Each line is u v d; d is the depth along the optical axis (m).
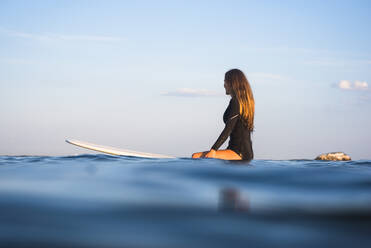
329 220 1.21
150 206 1.36
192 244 0.95
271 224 1.15
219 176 2.21
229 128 4.21
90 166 2.77
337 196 1.62
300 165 3.18
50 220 1.14
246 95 4.25
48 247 0.91
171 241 0.97
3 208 1.29
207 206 1.38
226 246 0.95
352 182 2.04
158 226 1.11
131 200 1.45
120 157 4.00
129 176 2.16
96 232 1.03
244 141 4.29
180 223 1.15
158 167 2.65
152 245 0.94
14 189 1.66
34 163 3.13
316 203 1.46
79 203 1.38
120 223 1.13
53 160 3.53
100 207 1.33
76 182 1.89
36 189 1.66
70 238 0.98
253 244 0.97
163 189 1.72
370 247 0.96
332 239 1.02
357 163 3.71
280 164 3.26
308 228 1.12
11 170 2.49
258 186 1.87
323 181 2.08
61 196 1.50
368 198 1.57
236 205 1.41
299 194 1.66
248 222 1.17
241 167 2.70
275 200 1.52
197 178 2.10
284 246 0.96
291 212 1.31
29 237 0.98
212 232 1.06
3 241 0.95
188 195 1.59
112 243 0.95
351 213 1.30
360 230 1.10
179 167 2.63
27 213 1.22
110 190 1.66
